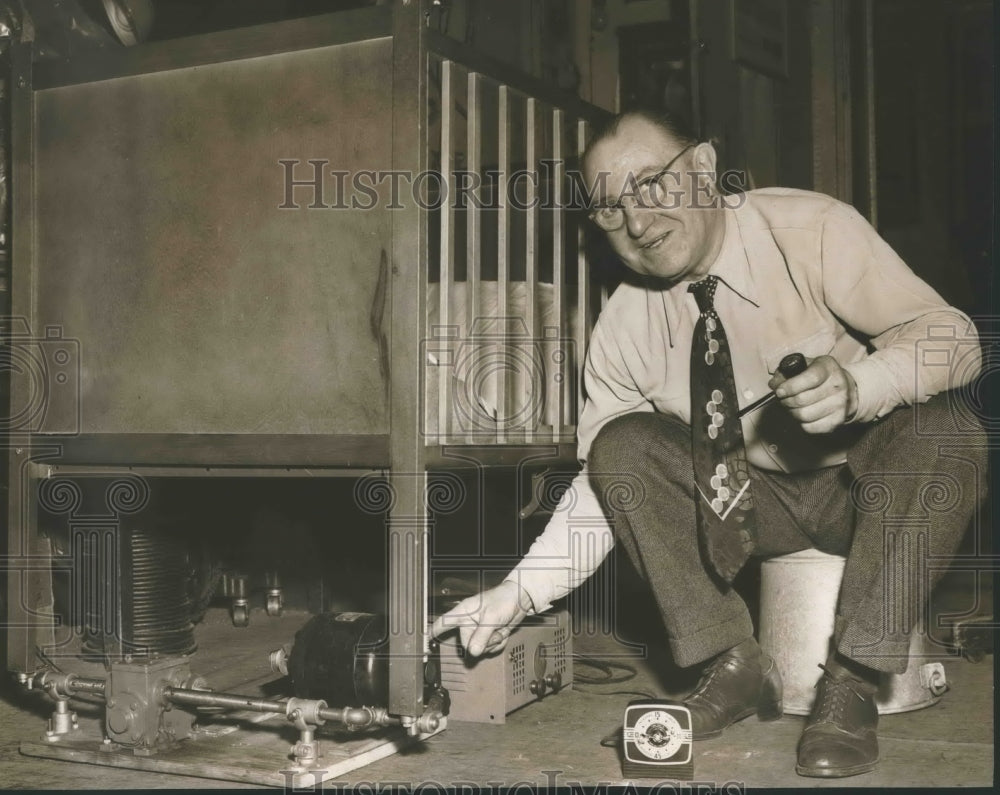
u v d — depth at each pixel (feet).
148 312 5.70
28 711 6.53
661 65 10.32
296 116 5.32
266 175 5.39
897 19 13.43
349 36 5.19
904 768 5.08
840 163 10.60
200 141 5.57
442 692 5.38
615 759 5.34
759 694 5.88
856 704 5.13
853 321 5.66
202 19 9.70
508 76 6.01
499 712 6.10
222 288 5.50
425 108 5.05
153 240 5.69
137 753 5.28
